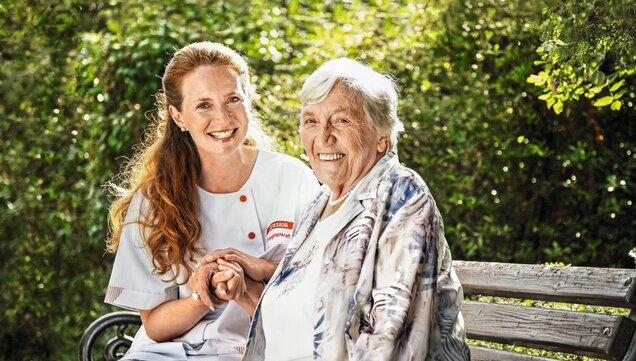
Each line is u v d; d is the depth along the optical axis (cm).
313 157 326
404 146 652
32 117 808
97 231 724
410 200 303
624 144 641
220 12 744
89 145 727
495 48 634
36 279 798
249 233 387
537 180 650
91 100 737
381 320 289
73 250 781
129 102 703
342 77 320
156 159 387
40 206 796
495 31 646
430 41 662
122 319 441
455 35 656
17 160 804
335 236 315
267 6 791
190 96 376
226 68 379
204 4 748
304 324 316
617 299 297
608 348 292
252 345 334
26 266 798
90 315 777
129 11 761
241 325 374
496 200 649
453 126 643
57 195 788
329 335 303
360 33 692
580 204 646
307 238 335
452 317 304
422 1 675
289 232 388
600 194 644
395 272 295
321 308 306
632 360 290
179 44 702
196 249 381
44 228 795
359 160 321
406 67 666
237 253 361
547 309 319
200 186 391
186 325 371
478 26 649
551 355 395
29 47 818
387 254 299
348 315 300
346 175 324
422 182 309
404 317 287
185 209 381
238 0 771
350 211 316
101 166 721
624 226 637
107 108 712
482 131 646
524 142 646
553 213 650
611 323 296
